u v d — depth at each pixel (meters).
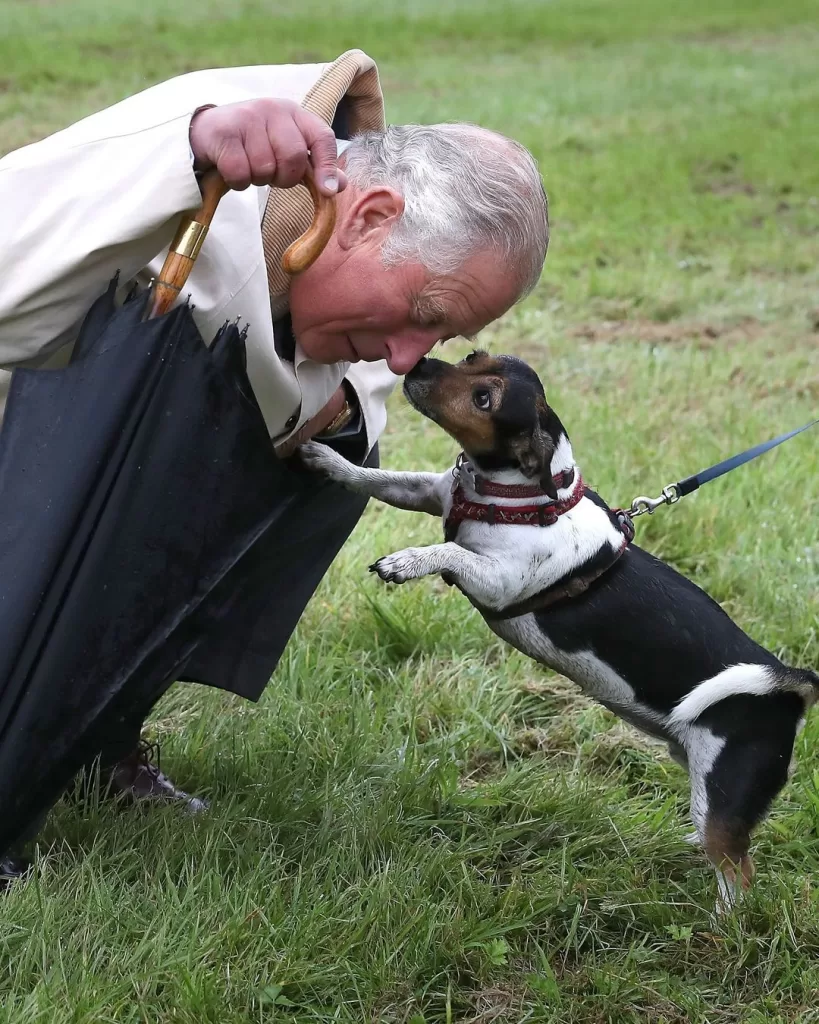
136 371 2.47
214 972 2.60
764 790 3.24
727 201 10.20
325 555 3.34
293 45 15.94
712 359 6.96
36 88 12.45
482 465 3.20
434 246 2.67
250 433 2.59
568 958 2.96
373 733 3.62
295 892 2.87
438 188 2.67
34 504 2.47
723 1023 2.77
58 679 2.52
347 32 17.41
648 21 20.86
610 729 3.92
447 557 3.15
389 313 2.74
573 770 3.66
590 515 3.27
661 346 7.29
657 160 11.16
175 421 2.52
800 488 5.36
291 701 3.73
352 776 3.39
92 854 2.86
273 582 3.21
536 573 3.20
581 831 3.38
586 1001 2.75
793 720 3.29
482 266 2.70
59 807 3.06
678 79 15.56
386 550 4.64
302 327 2.83
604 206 9.85
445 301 2.73
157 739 3.50
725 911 3.10
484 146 2.74
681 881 3.32
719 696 3.23
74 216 2.52
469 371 3.15
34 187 2.56
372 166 2.71
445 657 4.18
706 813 3.24
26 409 2.51
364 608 4.29
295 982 2.65
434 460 5.41
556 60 16.83
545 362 6.87
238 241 2.67
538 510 3.19
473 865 3.23
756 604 4.55
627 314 7.77
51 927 2.63
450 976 2.78
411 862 3.07
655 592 3.29
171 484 2.55
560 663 3.32
